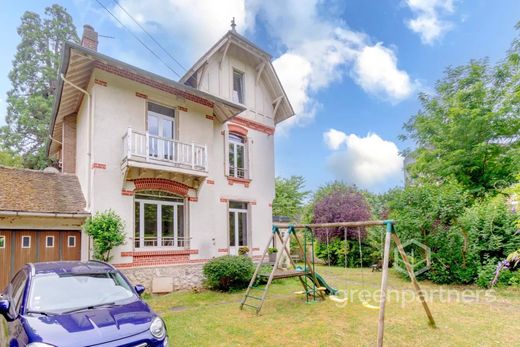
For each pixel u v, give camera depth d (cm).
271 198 1567
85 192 1052
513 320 679
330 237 1917
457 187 1175
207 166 1196
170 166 1090
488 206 1098
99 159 1005
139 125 1108
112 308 442
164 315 767
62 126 1411
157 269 1071
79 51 915
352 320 702
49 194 1020
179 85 1097
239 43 1442
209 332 629
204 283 1145
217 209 1324
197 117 1274
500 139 1484
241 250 1362
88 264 551
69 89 1130
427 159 1700
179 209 1188
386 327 645
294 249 1981
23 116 2170
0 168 1056
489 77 1577
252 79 1579
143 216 1090
